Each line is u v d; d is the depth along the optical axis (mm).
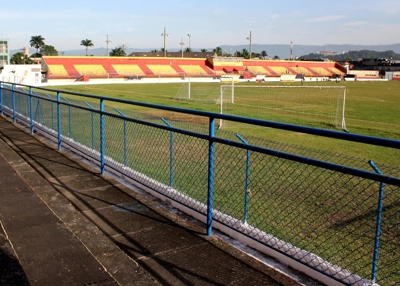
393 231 5195
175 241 4617
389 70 120688
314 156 7480
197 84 58469
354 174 3143
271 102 32125
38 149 9797
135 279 3752
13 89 14383
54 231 4754
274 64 95062
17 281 3637
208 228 4770
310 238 5266
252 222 5699
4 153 9039
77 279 3707
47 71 66812
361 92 46875
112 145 9867
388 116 24078
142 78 70000
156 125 5523
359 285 3639
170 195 5988
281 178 6988
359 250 4934
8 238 4547
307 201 6234
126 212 5543
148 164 8336
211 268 3994
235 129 16688
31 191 6285
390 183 2928
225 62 87000
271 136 15109
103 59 74375
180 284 3693
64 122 11844
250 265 4066
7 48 92812
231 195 6664
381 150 12633
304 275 3992
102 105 7332
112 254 4234
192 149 9141
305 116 23344
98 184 6883
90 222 5090
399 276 4395
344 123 19406
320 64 102750
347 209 5773
